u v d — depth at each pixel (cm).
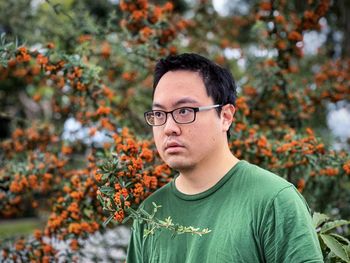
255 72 357
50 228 270
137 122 364
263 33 347
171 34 319
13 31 432
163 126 161
